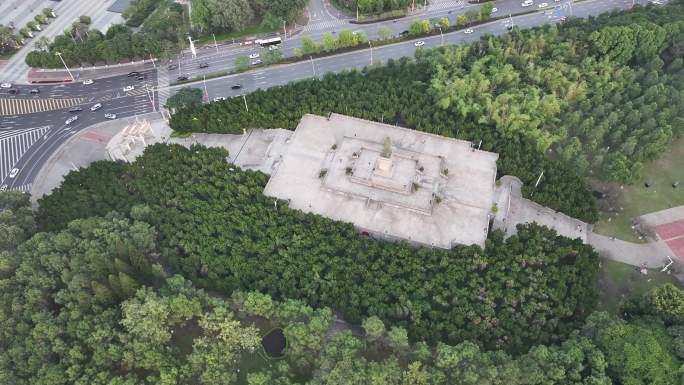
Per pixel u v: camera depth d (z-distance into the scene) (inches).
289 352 5433.1
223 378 5118.1
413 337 5610.2
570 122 7504.9
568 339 5378.9
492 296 5856.3
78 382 5032.0
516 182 7204.7
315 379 5068.9
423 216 6781.5
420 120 7824.8
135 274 5915.4
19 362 5260.8
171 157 7519.7
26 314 5654.5
